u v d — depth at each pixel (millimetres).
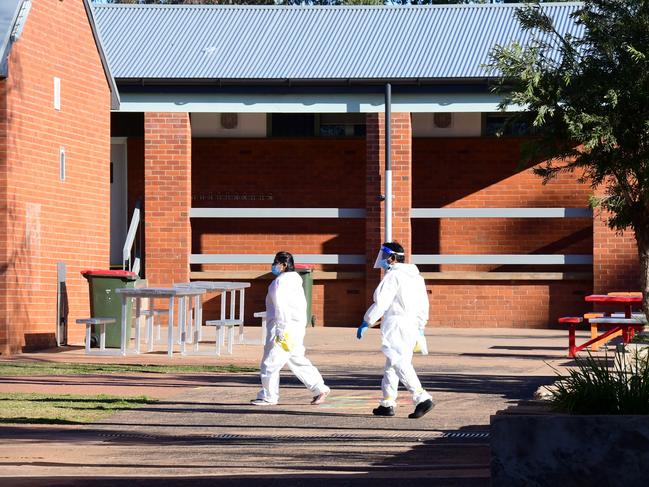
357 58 72000
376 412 30266
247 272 74125
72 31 56969
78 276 57188
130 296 49875
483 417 29734
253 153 77500
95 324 53656
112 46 73750
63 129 55844
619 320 47594
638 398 20500
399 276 29906
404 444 25125
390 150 70062
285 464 22469
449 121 76250
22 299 51562
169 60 72000
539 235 75500
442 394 34969
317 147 77250
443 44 73125
